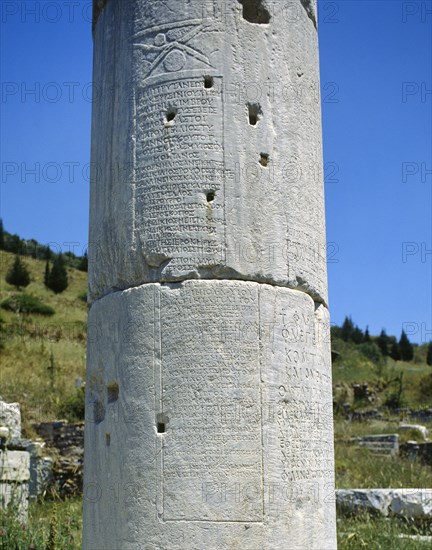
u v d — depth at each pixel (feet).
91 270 22.22
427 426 95.91
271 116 21.31
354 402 114.93
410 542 39.42
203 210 20.21
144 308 20.17
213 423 19.15
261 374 19.65
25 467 45.78
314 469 20.31
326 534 20.39
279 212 20.90
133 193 20.93
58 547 29.63
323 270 22.36
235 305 19.85
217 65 20.95
